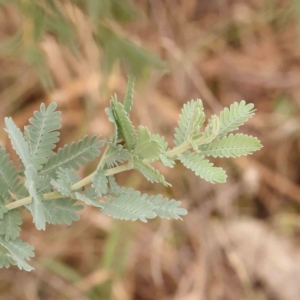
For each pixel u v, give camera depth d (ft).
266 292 2.75
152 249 2.56
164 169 2.61
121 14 1.69
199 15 2.94
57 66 2.46
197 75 2.70
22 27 1.68
